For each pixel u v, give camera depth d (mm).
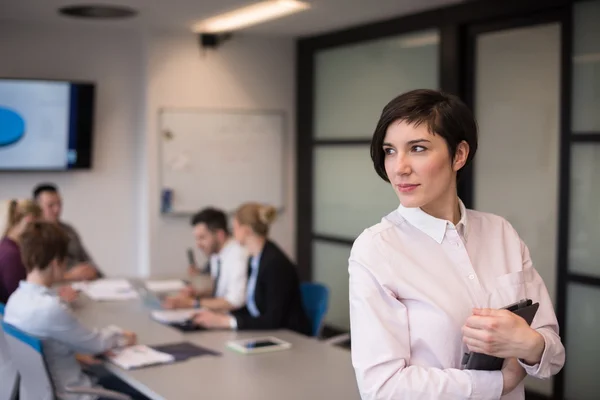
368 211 5273
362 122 5297
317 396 2297
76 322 2635
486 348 1177
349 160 5445
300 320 3336
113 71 5520
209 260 4387
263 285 3365
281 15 4824
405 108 1266
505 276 1353
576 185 3799
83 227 5500
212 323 3191
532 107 4031
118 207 5617
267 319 3217
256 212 3436
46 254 2695
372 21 5055
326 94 5691
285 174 6043
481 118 4367
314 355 2787
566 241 3854
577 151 3783
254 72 5852
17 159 5145
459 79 4422
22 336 2445
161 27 5359
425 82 4711
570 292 3867
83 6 4559
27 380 2555
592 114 3699
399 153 1278
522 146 4105
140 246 5684
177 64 5543
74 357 2734
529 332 1186
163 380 2457
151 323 3311
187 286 4098
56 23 5227
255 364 2656
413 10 4625
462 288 1307
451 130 1261
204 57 5637
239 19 4984
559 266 3900
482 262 1364
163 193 5547
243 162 5848
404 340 1275
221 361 2691
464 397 1209
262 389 2365
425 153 1264
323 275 5789
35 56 5238
